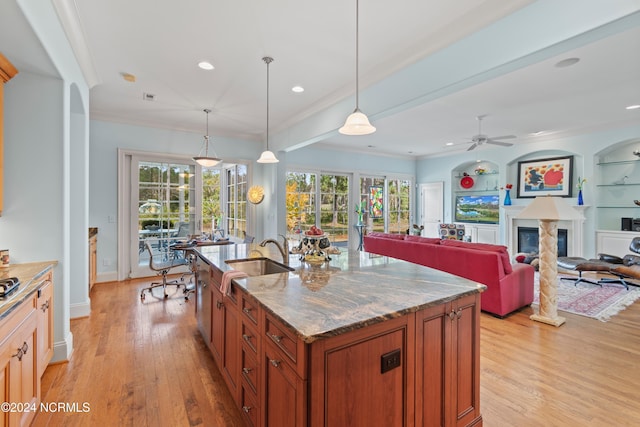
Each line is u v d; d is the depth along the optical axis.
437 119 4.96
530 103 4.21
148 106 4.32
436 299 1.45
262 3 2.16
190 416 1.83
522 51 2.01
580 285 4.68
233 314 1.89
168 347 2.70
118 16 2.31
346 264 2.26
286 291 1.57
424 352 1.44
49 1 2.01
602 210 5.68
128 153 4.89
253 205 6.03
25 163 2.33
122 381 2.18
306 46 2.74
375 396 1.27
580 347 2.70
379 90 3.22
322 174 7.23
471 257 3.55
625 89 3.70
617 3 1.63
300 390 1.12
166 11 2.25
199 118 4.89
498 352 2.61
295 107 4.35
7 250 2.24
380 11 2.24
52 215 2.40
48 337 2.24
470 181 7.75
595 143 5.52
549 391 2.07
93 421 1.78
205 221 7.35
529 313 3.58
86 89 3.21
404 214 8.65
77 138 3.25
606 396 2.02
